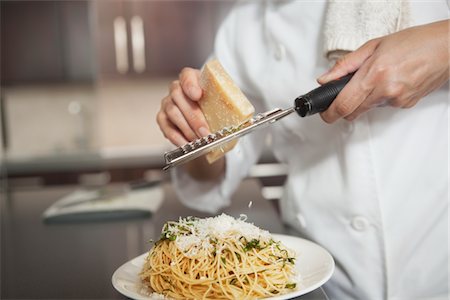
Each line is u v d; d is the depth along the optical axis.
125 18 2.60
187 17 2.62
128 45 2.63
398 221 0.73
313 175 0.81
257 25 0.91
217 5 2.60
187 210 1.08
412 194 0.73
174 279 0.58
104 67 2.64
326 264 0.59
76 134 2.93
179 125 0.73
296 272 0.61
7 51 2.56
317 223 0.80
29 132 2.90
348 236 0.76
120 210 1.07
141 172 2.62
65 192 1.41
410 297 0.75
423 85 0.60
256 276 0.57
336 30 0.70
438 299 0.73
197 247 0.60
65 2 2.55
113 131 3.01
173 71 2.66
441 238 0.73
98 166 2.63
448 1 0.70
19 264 0.81
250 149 0.95
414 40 0.58
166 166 0.60
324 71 0.79
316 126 0.79
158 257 0.61
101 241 0.91
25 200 1.34
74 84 2.65
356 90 0.58
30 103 2.88
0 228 1.06
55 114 2.90
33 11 2.54
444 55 0.58
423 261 0.73
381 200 0.73
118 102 2.99
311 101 0.59
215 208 0.98
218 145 0.61
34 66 2.59
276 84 0.84
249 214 1.00
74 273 0.75
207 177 0.95
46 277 0.74
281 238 0.70
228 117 0.66
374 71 0.58
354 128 0.73
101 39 2.62
